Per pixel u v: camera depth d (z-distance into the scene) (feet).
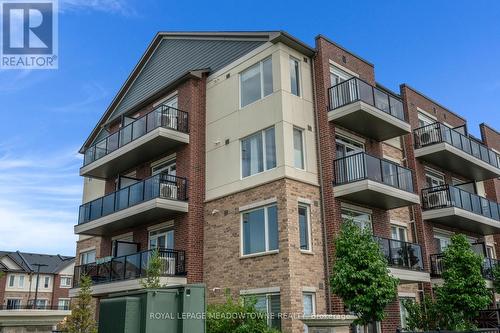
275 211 50.80
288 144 52.24
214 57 66.13
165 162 65.72
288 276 46.98
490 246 84.84
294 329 45.47
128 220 63.62
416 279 56.34
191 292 23.02
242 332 34.63
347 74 61.46
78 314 50.34
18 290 182.29
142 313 22.17
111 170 74.28
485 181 89.40
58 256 212.23
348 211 55.31
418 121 74.49
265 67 57.31
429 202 69.10
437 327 48.37
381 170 54.13
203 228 58.70
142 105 73.61
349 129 59.21
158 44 80.12
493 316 62.49
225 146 59.36
